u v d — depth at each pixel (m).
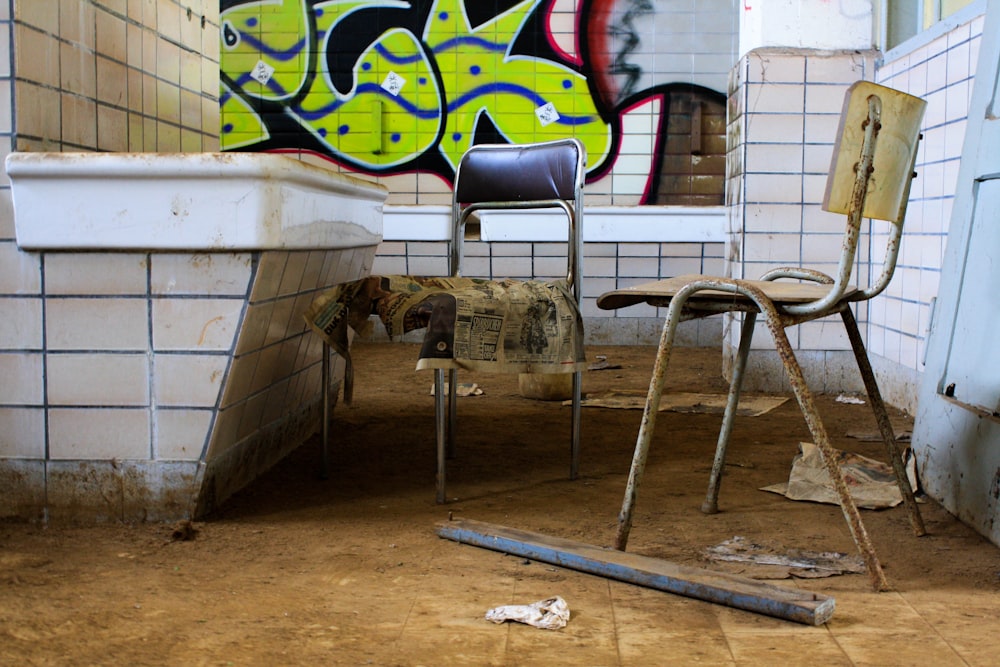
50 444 2.10
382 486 2.49
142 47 2.55
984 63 2.37
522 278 5.77
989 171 2.25
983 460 2.09
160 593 1.68
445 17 5.81
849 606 1.65
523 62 5.82
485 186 2.85
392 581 1.76
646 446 1.89
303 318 2.53
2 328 2.08
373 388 4.14
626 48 5.79
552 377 3.81
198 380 2.07
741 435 3.18
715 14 5.73
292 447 2.87
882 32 3.91
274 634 1.50
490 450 2.95
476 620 1.57
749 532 2.10
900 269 3.64
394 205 5.81
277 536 2.04
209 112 3.05
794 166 3.95
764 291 2.04
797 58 3.91
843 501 1.76
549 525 2.15
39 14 2.07
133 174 1.96
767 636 1.51
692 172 5.84
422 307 2.26
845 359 4.01
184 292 2.04
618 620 1.58
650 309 5.74
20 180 1.98
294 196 2.10
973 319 2.28
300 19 5.84
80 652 1.42
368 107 5.88
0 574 1.78
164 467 2.11
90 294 2.05
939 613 1.61
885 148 1.76
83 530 2.07
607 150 5.84
